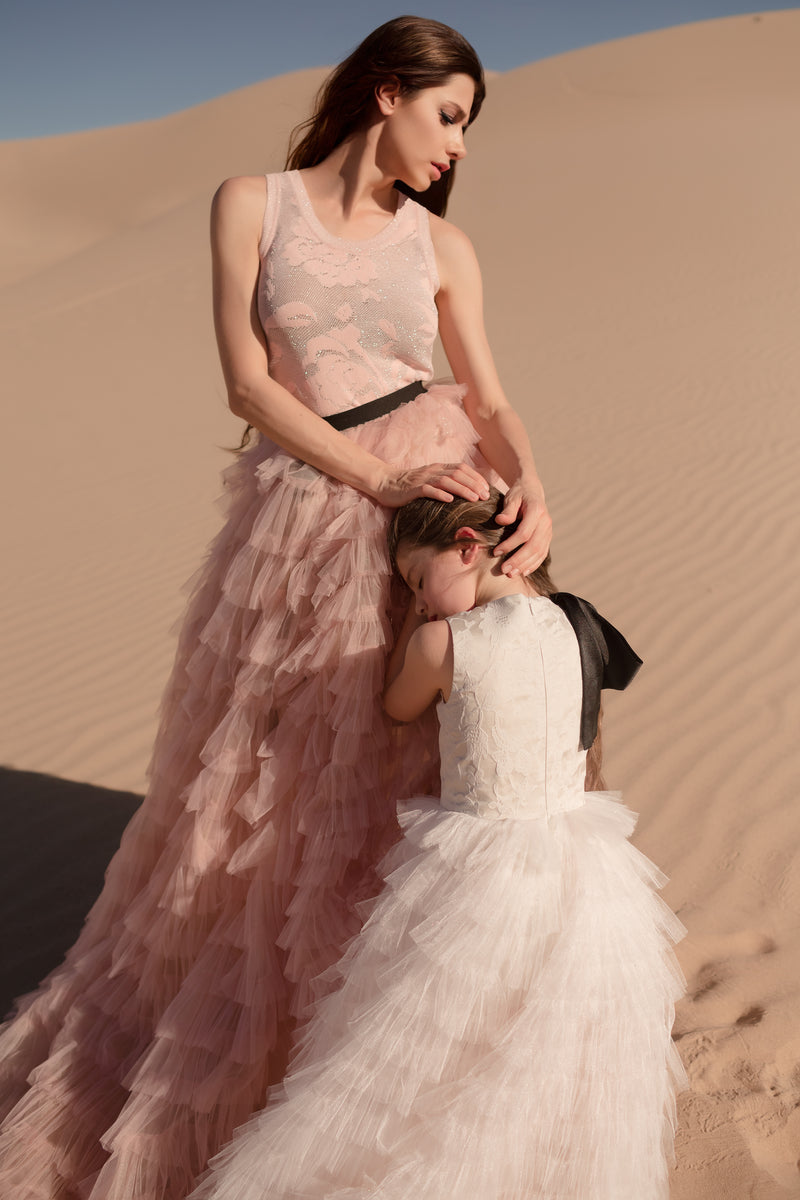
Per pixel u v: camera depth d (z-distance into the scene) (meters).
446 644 2.02
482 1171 1.83
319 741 2.27
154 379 13.36
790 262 15.23
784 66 44.47
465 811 2.03
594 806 2.15
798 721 4.64
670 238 17.31
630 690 5.05
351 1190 1.83
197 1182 2.21
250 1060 2.24
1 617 6.78
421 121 2.29
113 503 8.96
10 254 45.91
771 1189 2.44
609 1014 1.93
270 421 2.30
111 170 58.44
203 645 2.44
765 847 3.79
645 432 9.30
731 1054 2.84
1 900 3.87
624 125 30.98
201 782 2.33
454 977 1.88
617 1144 1.93
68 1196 2.34
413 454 2.33
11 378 13.40
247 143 59.03
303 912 2.22
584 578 6.42
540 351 12.70
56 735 5.18
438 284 2.45
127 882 2.60
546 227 18.95
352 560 2.24
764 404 9.70
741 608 5.79
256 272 2.36
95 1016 2.52
